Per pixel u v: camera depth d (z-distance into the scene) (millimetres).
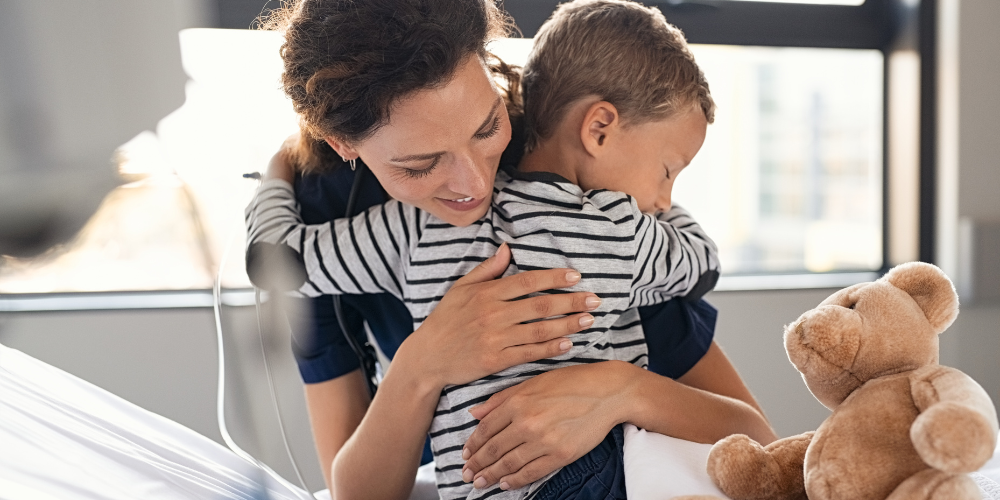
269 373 648
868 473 500
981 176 1787
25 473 520
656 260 794
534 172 794
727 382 964
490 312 723
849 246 1998
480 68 659
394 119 639
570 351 759
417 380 748
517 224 767
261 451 568
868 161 1940
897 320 548
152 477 587
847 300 579
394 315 936
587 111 829
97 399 562
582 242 750
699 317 972
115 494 546
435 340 741
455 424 764
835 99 1955
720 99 1971
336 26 647
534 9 1617
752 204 2027
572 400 709
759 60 1897
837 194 1990
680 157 871
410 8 632
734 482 588
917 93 1818
